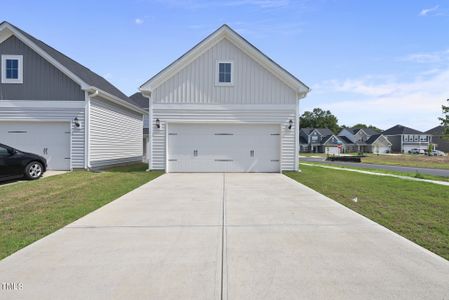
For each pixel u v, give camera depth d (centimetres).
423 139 6750
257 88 1312
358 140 7062
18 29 1245
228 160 1316
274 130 1322
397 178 1186
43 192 810
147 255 384
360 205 669
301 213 596
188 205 667
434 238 450
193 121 1303
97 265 354
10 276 326
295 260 369
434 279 321
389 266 352
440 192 835
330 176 1210
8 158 962
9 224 516
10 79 1278
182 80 1303
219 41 1309
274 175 1222
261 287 304
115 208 638
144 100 2572
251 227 504
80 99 1303
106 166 1501
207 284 310
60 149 1305
